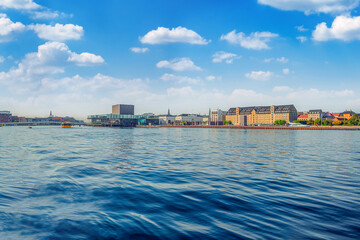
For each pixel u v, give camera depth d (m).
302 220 7.67
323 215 8.10
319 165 19.28
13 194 10.56
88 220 7.66
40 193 10.76
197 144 41.94
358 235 6.59
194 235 6.59
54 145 38.09
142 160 21.77
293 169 17.38
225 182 13.09
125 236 6.54
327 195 10.55
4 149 31.33
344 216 8.02
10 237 6.47
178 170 16.78
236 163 20.20
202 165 19.06
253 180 13.61
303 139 59.97
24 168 17.17
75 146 36.34
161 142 46.56
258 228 7.05
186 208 8.82
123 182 13.01
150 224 7.35
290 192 11.05
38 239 6.36
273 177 14.50
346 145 41.03
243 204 9.27
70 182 12.91
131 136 70.94
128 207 8.93
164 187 11.93
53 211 8.48
